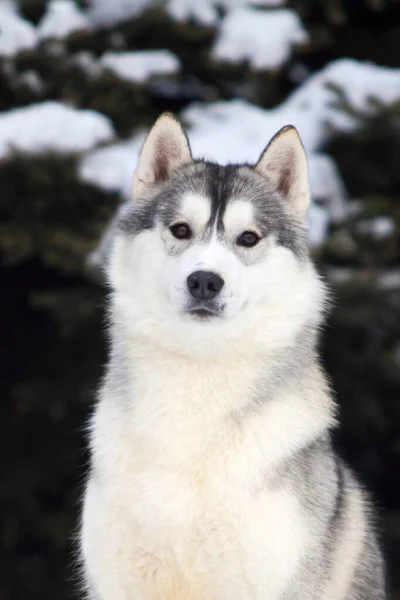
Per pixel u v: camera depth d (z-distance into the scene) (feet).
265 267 20.44
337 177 41.37
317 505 19.86
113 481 19.72
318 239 38.40
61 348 45.47
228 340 19.98
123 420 20.07
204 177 21.33
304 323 20.77
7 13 43.42
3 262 42.83
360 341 42.55
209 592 19.61
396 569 45.24
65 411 44.55
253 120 41.55
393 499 50.57
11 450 47.44
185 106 47.85
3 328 48.57
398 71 44.29
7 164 38.22
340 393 42.65
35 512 46.37
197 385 19.86
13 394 45.19
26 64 42.37
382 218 40.52
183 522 19.13
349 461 49.70
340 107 42.01
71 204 39.47
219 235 20.40
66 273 43.11
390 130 41.60
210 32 44.16
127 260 20.97
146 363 20.30
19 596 46.98
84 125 39.37
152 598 19.98
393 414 45.57
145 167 21.99
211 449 19.36
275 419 19.79
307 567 19.47
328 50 49.29
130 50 45.19
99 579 20.15
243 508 19.03
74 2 44.93
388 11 48.88
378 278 39.50
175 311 19.83
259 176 21.91
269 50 43.06
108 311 21.72
